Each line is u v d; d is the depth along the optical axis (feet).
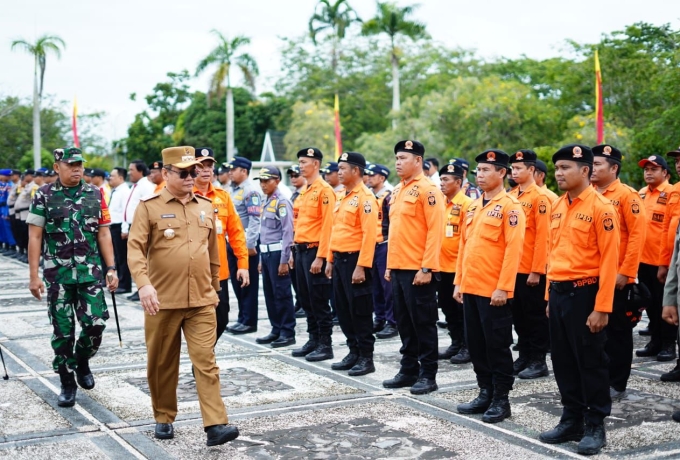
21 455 15.31
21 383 21.25
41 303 37.32
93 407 18.88
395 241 20.74
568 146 16.24
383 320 30.96
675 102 60.23
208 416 15.46
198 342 15.96
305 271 25.20
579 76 82.12
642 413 18.22
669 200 24.38
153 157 146.00
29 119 137.49
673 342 24.61
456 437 16.43
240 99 145.69
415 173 20.88
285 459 15.08
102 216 19.77
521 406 19.02
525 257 22.57
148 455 15.33
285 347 27.04
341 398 19.77
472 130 90.38
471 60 136.36
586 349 15.75
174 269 16.05
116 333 29.17
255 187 29.45
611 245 15.58
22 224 57.16
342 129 132.67
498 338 17.63
